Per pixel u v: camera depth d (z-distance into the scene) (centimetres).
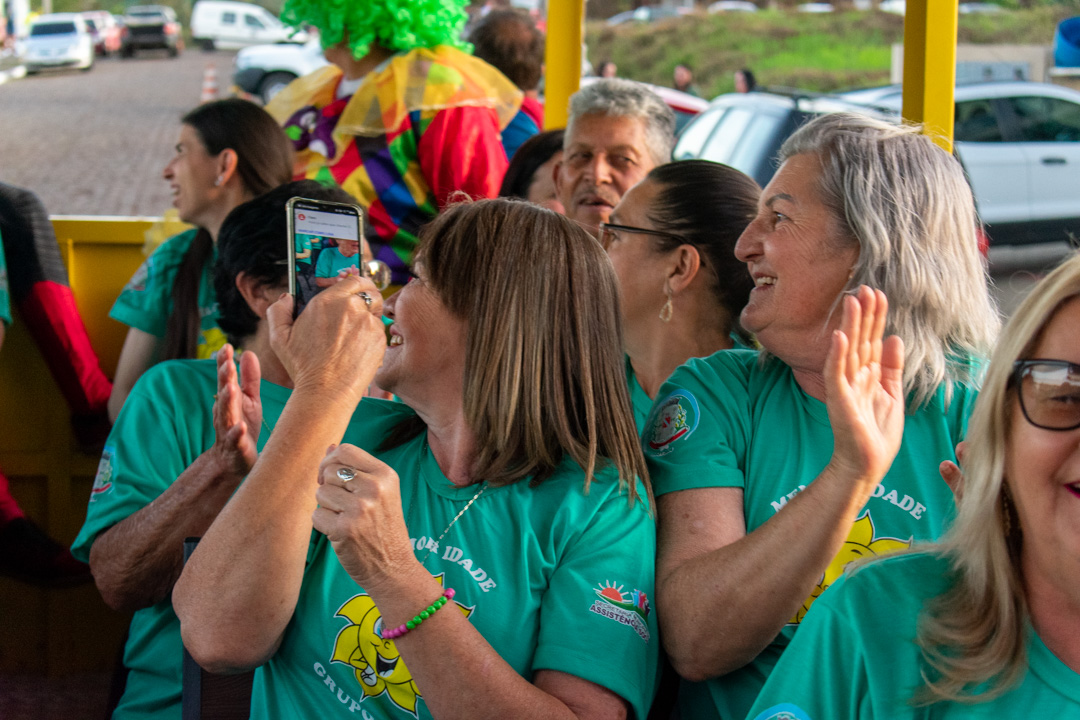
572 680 150
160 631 200
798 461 177
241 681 165
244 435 179
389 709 155
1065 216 866
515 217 172
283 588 154
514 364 166
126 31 2669
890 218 176
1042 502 111
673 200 223
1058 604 115
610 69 1162
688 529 170
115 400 312
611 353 173
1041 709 114
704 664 159
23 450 318
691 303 226
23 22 2688
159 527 185
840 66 2286
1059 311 110
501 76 387
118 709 199
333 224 181
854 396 143
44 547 301
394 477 145
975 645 118
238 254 210
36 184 1272
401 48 368
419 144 360
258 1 2883
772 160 195
